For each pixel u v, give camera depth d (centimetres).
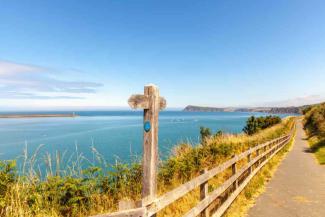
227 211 625
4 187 404
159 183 666
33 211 402
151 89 339
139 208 285
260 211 655
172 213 544
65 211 449
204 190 500
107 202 500
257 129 3055
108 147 2730
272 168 1298
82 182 490
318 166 1388
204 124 8631
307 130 4181
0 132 6059
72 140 3825
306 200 752
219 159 1020
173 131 5319
